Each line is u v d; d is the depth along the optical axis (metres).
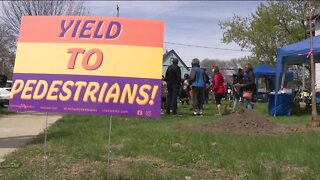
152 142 9.20
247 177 6.65
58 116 16.48
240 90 16.80
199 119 13.54
